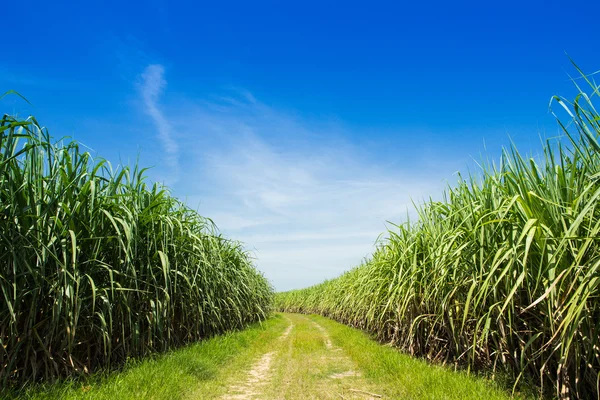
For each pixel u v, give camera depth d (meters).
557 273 3.69
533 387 4.15
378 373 5.84
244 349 8.70
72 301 4.37
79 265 4.84
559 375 3.83
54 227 4.48
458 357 5.41
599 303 3.46
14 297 3.95
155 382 4.64
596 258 3.24
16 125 3.98
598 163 3.57
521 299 4.37
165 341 6.55
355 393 4.98
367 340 9.67
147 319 6.05
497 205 4.72
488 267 4.87
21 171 4.40
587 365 3.60
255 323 14.93
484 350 5.15
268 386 5.46
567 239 3.36
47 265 4.54
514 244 3.89
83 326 4.85
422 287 6.80
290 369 6.68
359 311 11.88
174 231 7.32
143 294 6.02
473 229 4.61
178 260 7.35
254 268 15.87
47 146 4.64
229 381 5.72
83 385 4.41
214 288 9.04
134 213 5.86
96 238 4.81
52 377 4.29
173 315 6.95
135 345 5.78
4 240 4.00
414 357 6.77
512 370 4.61
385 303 8.87
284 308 39.69
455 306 5.70
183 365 5.76
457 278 5.69
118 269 5.53
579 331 3.57
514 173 4.29
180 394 4.61
